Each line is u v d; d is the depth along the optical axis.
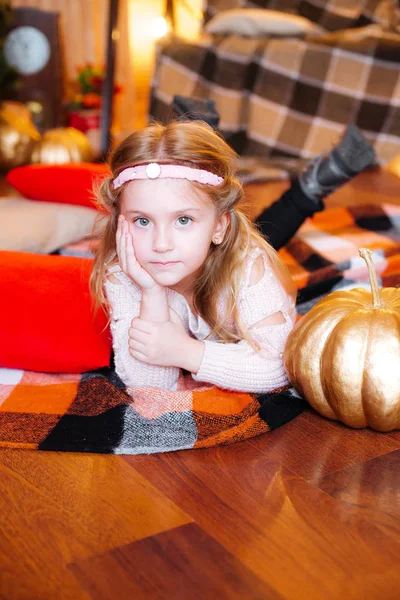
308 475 0.94
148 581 0.73
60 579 0.73
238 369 1.10
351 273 1.56
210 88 3.12
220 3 3.50
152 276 1.03
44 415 1.05
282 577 0.74
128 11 4.05
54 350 1.18
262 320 1.13
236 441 1.03
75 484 0.91
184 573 0.74
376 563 0.77
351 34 3.05
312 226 1.92
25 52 3.71
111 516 0.84
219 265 1.11
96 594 0.71
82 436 1.00
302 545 0.80
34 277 1.26
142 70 4.16
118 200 1.06
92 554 0.77
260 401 1.11
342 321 1.02
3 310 1.19
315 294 1.52
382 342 0.98
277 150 3.04
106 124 3.11
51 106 3.81
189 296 1.17
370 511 0.87
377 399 0.98
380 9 3.38
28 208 1.85
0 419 1.04
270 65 3.03
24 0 3.91
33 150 2.97
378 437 1.05
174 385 1.16
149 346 1.07
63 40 3.93
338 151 1.47
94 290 1.17
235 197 1.06
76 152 2.96
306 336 1.05
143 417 1.04
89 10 4.03
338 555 0.78
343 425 1.08
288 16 3.21
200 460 0.98
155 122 1.28
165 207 0.98
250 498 0.89
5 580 0.73
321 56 2.97
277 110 3.04
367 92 2.94
